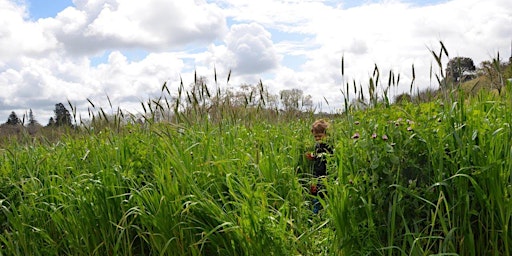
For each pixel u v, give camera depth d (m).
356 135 4.08
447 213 3.52
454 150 3.77
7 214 5.15
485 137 3.80
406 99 5.07
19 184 5.98
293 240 4.03
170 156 4.64
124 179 4.92
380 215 3.79
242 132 7.14
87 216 4.86
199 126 6.47
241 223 4.01
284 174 5.22
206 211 4.28
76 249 4.86
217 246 4.15
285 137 6.95
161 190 4.52
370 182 3.83
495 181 3.53
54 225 5.29
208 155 5.12
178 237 4.36
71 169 5.91
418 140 3.96
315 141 6.74
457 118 3.95
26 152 7.27
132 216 4.82
